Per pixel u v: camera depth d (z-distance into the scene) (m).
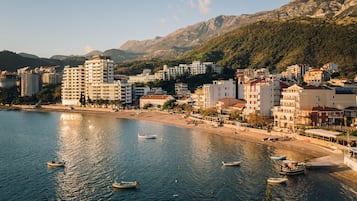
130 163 126.38
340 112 177.62
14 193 95.75
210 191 95.75
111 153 143.12
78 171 116.44
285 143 152.38
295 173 107.44
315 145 144.50
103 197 92.50
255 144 156.75
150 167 120.62
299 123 179.12
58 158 135.00
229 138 176.12
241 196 91.75
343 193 91.94
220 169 116.56
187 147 154.25
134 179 107.12
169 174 111.94
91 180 106.62
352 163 109.12
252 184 100.62
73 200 90.56
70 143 167.00
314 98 185.25
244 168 116.88
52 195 94.12
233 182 102.75
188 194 93.81
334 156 125.06
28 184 103.25
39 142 170.62
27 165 124.69
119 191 96.75
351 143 131.62
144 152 144.75
